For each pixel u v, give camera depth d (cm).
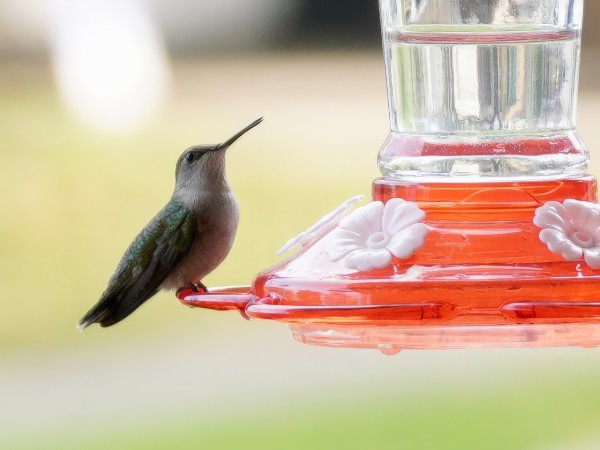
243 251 1354
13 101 1409
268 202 1352
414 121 659
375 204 623
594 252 575
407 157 648
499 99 647
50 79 1413
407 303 558
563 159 641
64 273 1415
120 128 1415
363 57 1357
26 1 1406
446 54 651
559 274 562
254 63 1380
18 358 1434
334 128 1359
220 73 1391
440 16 652
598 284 556
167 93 1403
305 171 1357
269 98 1375
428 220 607
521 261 572
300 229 1348
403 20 662
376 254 587
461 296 559
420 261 582
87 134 1414
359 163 1351
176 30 1402
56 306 1426
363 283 571
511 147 641
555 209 593
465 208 607
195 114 1398
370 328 589
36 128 1409
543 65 652
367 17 1353
